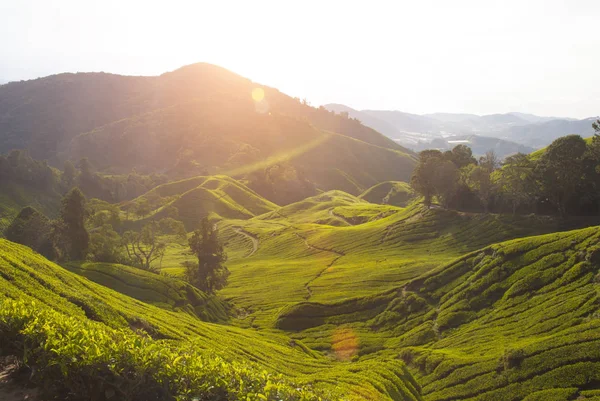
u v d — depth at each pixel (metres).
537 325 50.53
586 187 90.44
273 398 15.28
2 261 32.41
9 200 190.38
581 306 49.25
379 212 175.88
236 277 124.06
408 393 38.69
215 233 101.25
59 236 92.69
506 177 99.06
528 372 41.78
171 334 38.47
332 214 199.25
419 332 62.16
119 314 36.00
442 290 69.69
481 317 59.28
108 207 125.75
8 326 16.80
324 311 75.69
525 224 94.12
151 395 15.63
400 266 94.44
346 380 37.19
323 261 119.38
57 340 15.66
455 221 111.31
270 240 168.12
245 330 69.25
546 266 59.69
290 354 52.75
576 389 37.78
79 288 40.25
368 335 66.12
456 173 117.06
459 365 47.91
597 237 57.88
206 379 15.66
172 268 136.75
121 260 96.94
